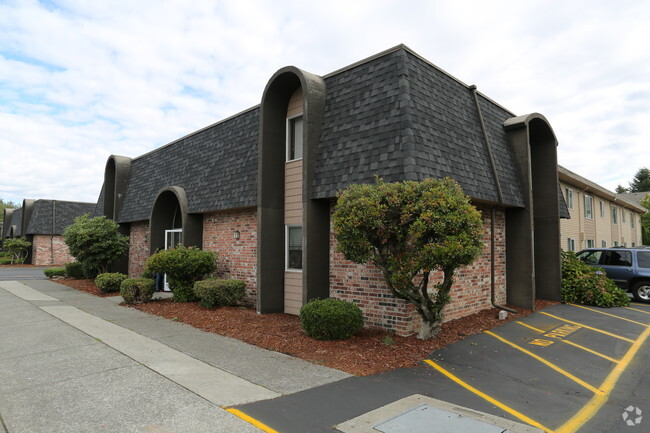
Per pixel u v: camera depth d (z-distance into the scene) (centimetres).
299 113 1030
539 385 576
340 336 743
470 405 495
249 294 1139
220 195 1204
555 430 440
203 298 1061
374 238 695
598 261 1423
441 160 810
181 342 751
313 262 892
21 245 3422
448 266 666
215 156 1316
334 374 584
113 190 1964
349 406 475
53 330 834
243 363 628
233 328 848
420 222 628
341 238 700
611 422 463
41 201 3525
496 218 1086
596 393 552
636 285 1321
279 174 1042
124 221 1777
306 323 761
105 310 1077
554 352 731
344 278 888
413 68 853
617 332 873
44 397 486
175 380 543
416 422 437
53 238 3506
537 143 1252
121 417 431
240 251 1180
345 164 848
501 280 1101
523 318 980
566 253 1327
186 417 432
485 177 941
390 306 800
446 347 733
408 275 680
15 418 429
